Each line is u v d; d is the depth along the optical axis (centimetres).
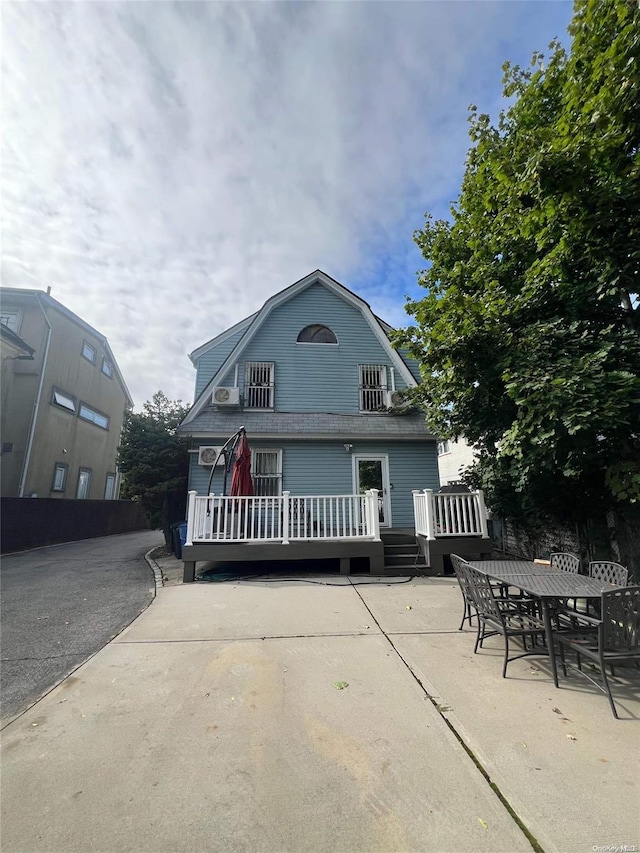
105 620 521
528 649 396
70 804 203
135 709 294
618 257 447
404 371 1183
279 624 477
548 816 191
